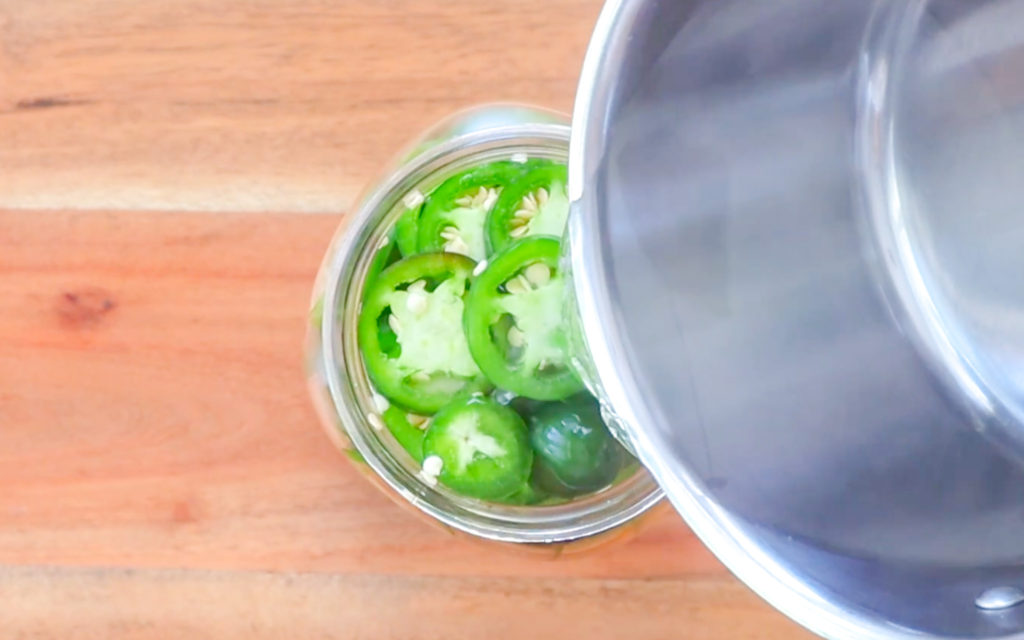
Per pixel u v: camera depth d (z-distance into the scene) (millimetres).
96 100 432
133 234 431
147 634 426
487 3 433
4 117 432
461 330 403
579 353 360
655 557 426
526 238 394
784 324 360
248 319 430
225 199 432
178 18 433
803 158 368
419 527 427
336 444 415
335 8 433
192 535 427
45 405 429
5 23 432
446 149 406
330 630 426
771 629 425
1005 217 375
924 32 373
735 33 346
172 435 428
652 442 333
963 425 370
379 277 403
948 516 354
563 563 425
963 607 338
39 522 427
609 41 333
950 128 376
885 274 377
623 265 340
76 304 431
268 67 433
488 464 394
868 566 341
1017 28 367
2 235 431
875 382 366
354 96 433
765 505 342
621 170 340
